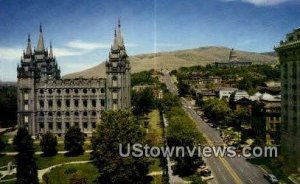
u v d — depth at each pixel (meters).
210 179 114.75
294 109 118.31
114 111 117.75
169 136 124.56
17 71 180.62
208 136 176.88
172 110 197.50
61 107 184.12
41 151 155.50
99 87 182.75
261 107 159.75
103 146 109.69
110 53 182.12
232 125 194.38
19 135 150.38
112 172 108.31
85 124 184.50
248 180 112.81
